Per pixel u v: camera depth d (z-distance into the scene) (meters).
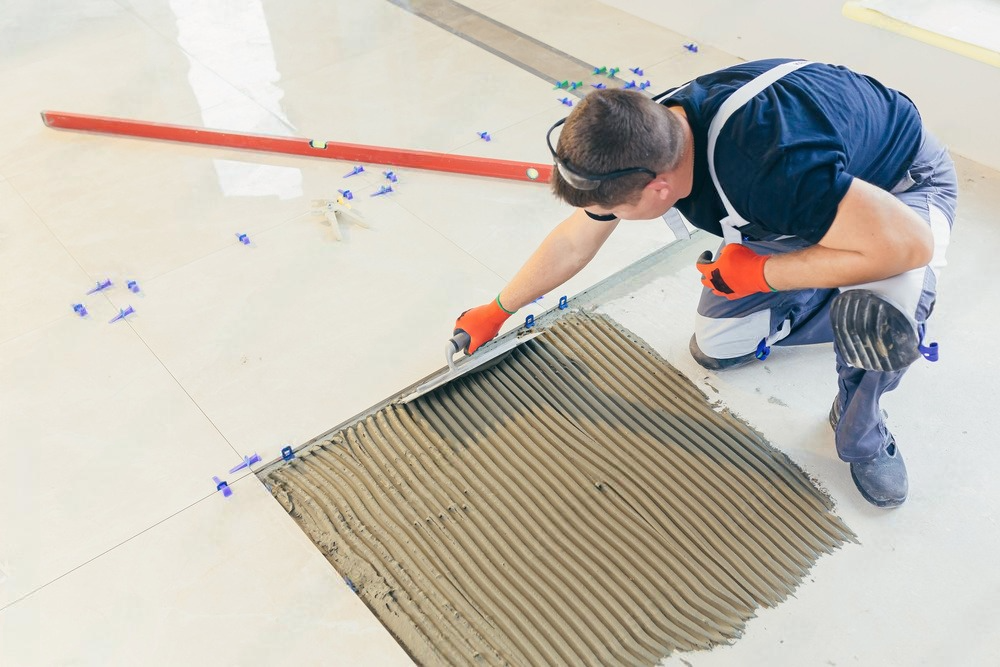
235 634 1.44
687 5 3.12
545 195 2.44
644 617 1.45
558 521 1.59
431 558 1.54
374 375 1.90
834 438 1.77
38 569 1.54
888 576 1.53
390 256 2.23
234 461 1.72
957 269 2.17
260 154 2.62
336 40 3.22
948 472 1.71
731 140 1.19
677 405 1.83
